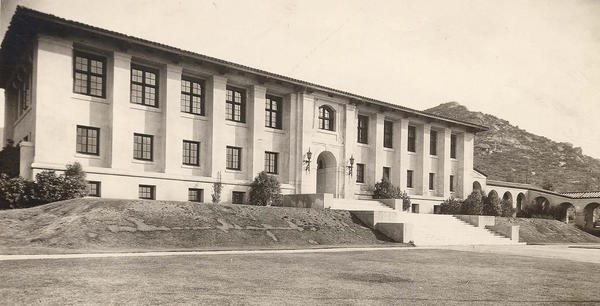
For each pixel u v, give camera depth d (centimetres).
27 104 2942
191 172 3094
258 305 733
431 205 4578
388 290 915
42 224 1856
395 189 3997
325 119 3909
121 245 1691
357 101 4016
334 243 2227
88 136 2714
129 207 2019
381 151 4203
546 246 3025
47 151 2498
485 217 3431
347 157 3938
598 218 6838
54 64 2545
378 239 2462
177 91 3020
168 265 1217
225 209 2300
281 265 1295
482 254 1953
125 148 2784
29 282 898
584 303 841
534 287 1021
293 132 3638
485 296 883
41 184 2325
